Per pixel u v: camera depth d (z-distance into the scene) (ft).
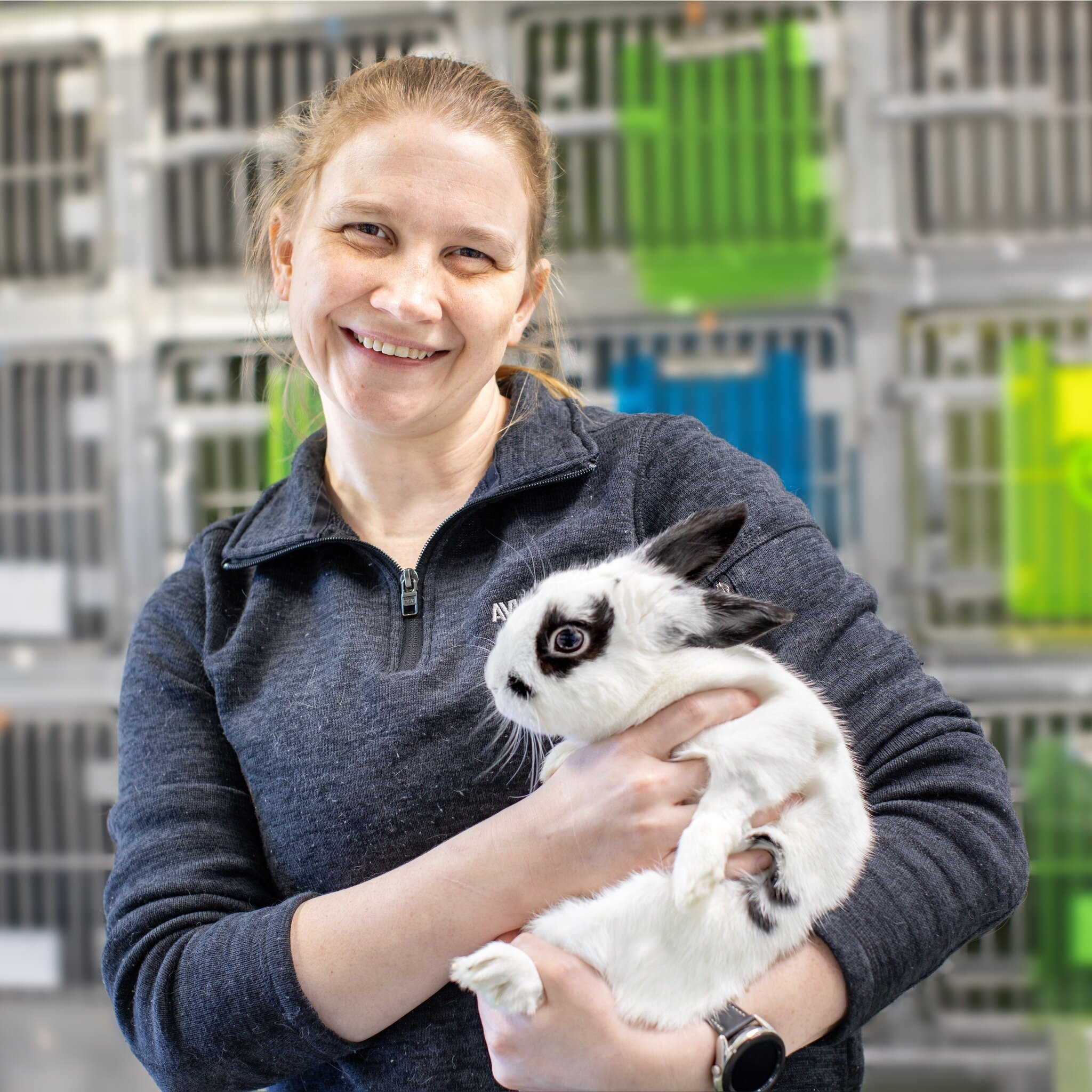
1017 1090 7.47
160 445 8.26
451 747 3.05
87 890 8.14
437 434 3.52
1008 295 7.73
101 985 8.05
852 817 2.75
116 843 3.36
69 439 8.34
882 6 7.67
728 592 3.01
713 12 7.74
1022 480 7.75
